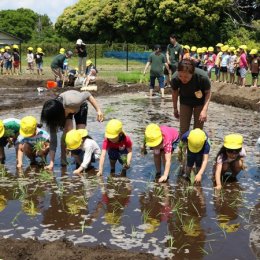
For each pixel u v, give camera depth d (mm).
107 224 4824
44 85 21312
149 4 42469
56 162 7277
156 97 16688
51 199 5598
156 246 4305
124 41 47125
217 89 17953
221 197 5723
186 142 6473
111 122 6539
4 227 4730
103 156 6617
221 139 8984
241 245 4340
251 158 7516
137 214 5121
